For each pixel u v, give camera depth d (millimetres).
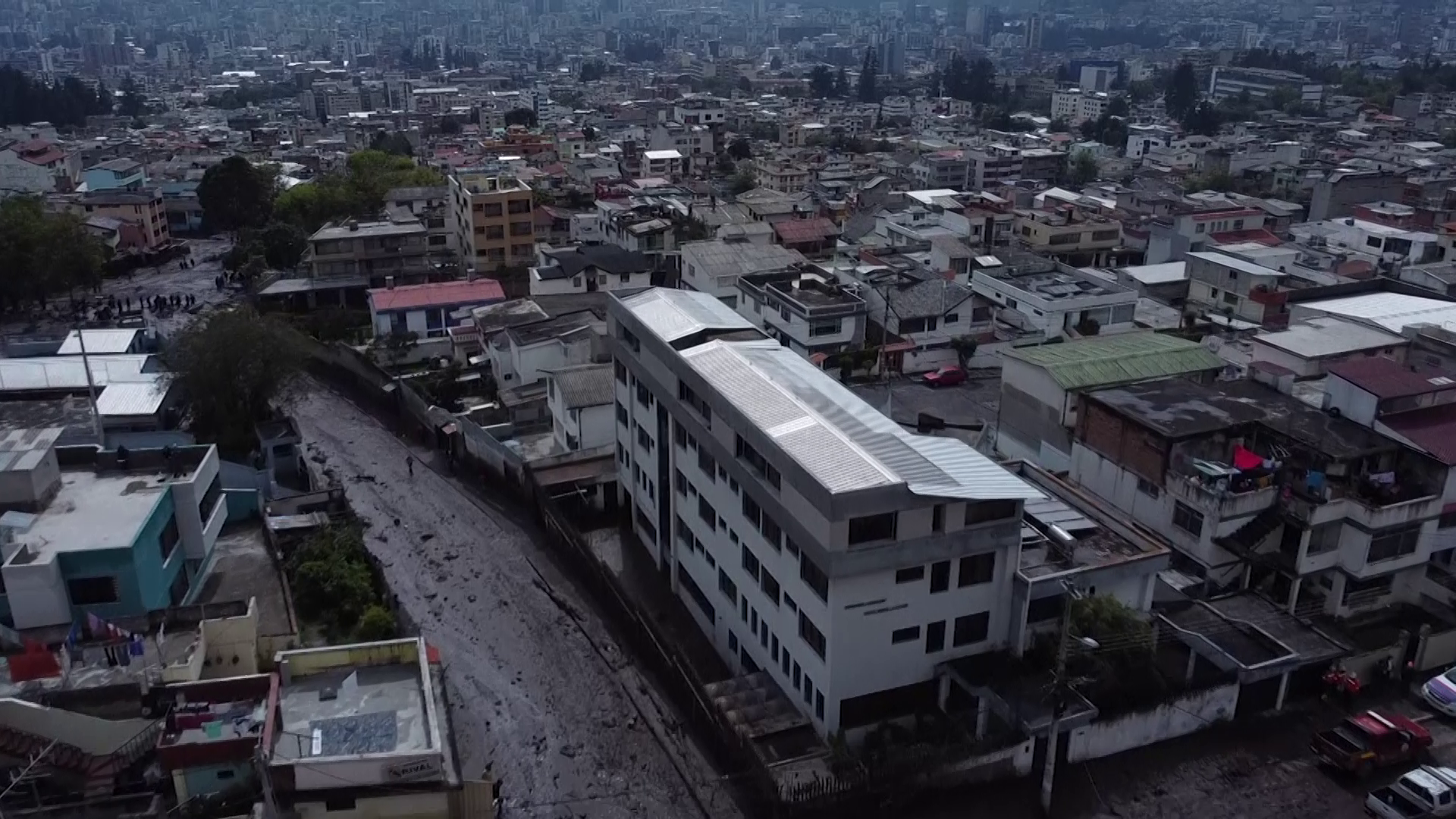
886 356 80062
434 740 30641
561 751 41781
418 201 121188
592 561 52188
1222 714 41562
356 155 142250
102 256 103750
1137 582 42219
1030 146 187125
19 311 99562
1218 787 38469
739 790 38969
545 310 85500
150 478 44406
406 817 30719
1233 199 129625
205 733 30469
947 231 110750
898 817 36938
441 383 76688
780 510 39094
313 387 84562
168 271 119562
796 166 158625
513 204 107312
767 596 42031
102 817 28906
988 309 84188
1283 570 45469
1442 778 36688
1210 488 46250
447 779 30516
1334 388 50094
